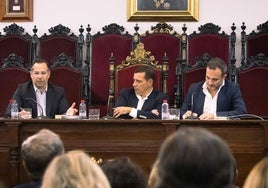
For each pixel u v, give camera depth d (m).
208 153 1.78
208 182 1.79
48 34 8.16
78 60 7.87
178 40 7.77
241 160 4.99
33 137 2.82
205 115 5.23
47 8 8.14
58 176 1.97
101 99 7.73
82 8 8.12
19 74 7.55
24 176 5.01
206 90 6.05
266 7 7.95
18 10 8.15
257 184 1.83
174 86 7.61
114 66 7.06
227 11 7.99
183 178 1.78
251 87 7.37
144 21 8.06
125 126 5.00
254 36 7.75
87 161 2.02
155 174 1.94
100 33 7.89
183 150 1.78
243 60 7.74
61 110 6.16
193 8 8.00
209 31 7.79
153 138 4.99
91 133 5.03
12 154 4.99
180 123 4.95
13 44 7.94
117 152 5.01
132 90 6.20
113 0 8.09
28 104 6.10
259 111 7.34
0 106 7.52
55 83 7.55
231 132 4.98
